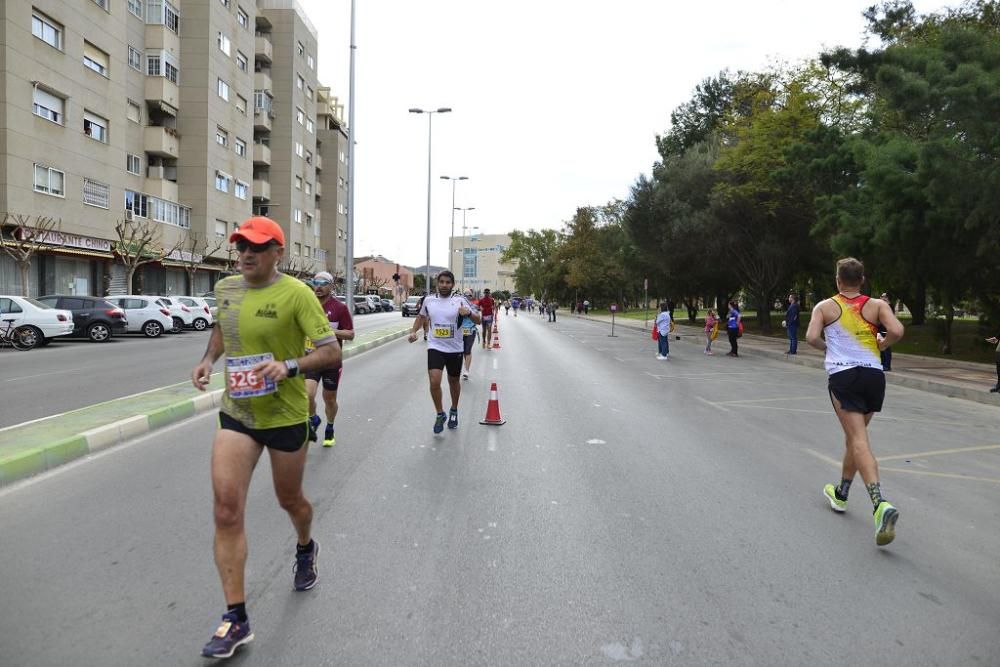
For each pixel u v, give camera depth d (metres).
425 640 3.28
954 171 15.12
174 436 7.84
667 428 8.91
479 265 158.25
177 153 38.66
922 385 14.50
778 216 29.98
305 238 59.28
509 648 3.22
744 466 6.87
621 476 6.38
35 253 27.02
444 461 6.83
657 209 35.97
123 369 14.23
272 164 54.72
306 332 3.37
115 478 6.05
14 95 25.09
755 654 3.20
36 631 3.31
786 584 3.98
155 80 36.44
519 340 27.80
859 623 3.51
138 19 35.66
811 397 12.29
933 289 22.53
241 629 3.14
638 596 3.80
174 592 3.76
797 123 27.08
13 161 25.06
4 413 8.89
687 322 49.00
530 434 8.27
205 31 39.25
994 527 5.11
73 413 8.30
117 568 4.08
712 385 13.95
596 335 33.59
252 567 4.11
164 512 5.12
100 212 30.58
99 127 30.70
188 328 30.00
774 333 34.78
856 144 19.84
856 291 5.20
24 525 4.82
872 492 4.63
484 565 4.20
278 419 3.37
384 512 5.20
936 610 3.67
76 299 22.38
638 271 48.09
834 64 20.97
